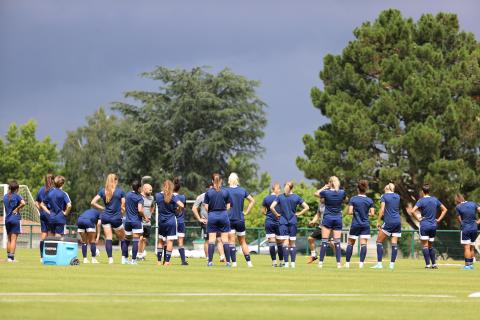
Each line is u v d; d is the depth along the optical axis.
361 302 31.38
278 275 46.69
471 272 53.78
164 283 39.28
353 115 137.62
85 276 42.84
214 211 56.06
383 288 38.34
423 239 60.28
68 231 124.00
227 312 27.30
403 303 31.22
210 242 56.16
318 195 58.09
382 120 138.00
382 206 58.22
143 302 29.88
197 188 199.75
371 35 147.12
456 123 135.12
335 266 61.34
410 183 141.00
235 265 57.03
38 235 116.19
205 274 46.59
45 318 24.73
